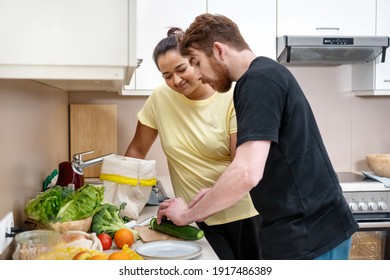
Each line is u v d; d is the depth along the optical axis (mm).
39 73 1160
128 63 1172
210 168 1906
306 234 1416
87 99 2967
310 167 1419
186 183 1945
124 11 1164
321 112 3143
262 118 1313
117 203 1818
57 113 2494
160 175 3043
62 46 1154
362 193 2596
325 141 3158
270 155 1422
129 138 3014
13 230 1418
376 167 2758
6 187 1421
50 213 1496
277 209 1443
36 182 1919
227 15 2746
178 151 1916
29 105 1768
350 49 2783
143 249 1429
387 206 2602
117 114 2990
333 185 1458
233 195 1369
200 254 1422
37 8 1144
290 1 2779
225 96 1866
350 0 2814
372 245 2592
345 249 1475
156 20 2701
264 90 1334
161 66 1789
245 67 1476
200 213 1473
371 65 2893
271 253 1475
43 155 2082
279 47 2775
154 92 2039
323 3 2797
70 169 1960
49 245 1283
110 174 1814
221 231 1901
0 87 1334
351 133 3172
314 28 2797
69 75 1171
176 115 1923
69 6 1152
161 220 1622
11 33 1141
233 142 1853
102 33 1162
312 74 3123
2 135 1367
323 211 1435
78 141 2934
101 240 1458
